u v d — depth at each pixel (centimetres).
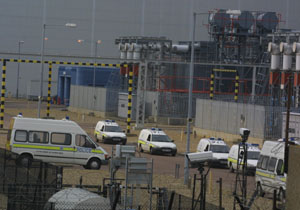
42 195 7419
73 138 13900
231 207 9656
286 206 5931
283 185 10681
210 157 8312
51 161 13812
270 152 11594
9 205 7256
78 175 12631
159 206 7644
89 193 7169
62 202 6850
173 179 13025
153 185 11744
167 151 18212
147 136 18850
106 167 14775
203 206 7600
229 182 13162
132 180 7331
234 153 15162
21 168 9294
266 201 10544
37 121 13812
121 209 7181
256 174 11950
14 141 13650
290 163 5922
